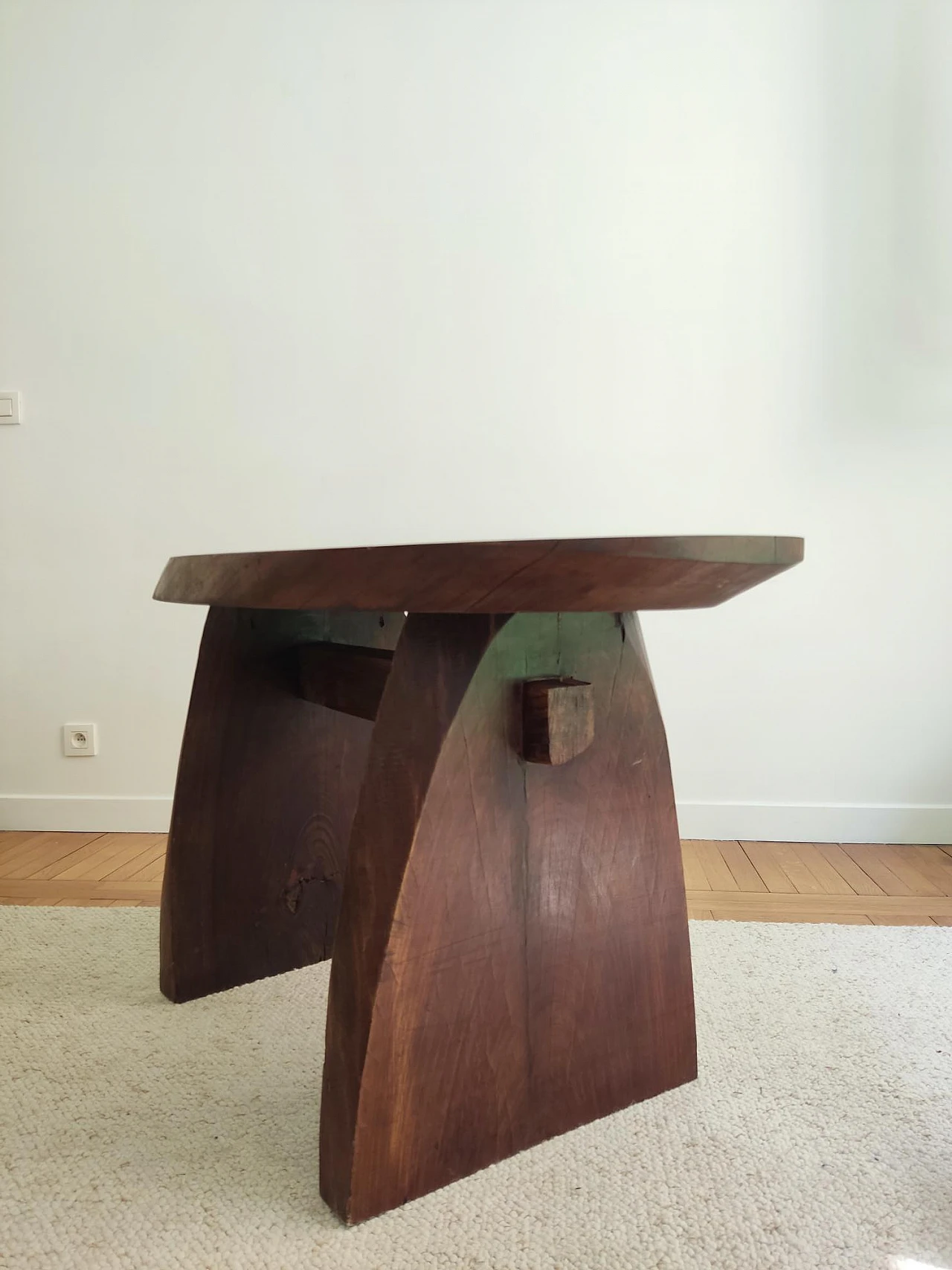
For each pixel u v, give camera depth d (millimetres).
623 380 2193
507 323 2201
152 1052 1185
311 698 1374
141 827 2301
